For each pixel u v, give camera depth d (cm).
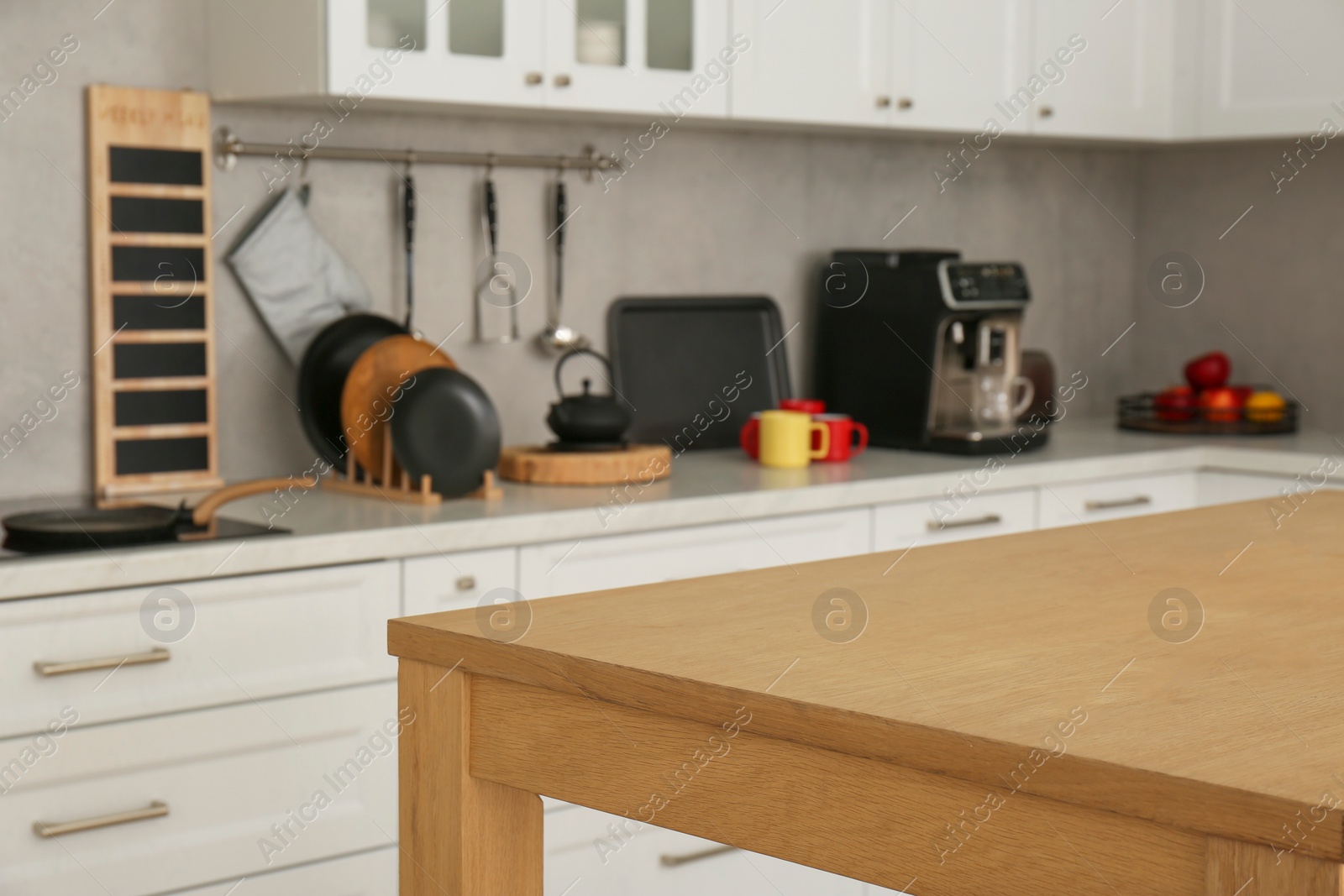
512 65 254
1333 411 370
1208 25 344
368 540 214
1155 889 79
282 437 273
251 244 264
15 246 242
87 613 191
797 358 345
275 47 245
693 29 276
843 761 92
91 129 246
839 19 295
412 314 285
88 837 194
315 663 212
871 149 356
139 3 252
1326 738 85
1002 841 85
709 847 243
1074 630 116
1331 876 72
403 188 284
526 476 268
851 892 255
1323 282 371
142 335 252
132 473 253
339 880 216
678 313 324
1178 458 324
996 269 322
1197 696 96
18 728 187
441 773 115
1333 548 157
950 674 101
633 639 111
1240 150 387
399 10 242
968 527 289
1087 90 336
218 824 204
